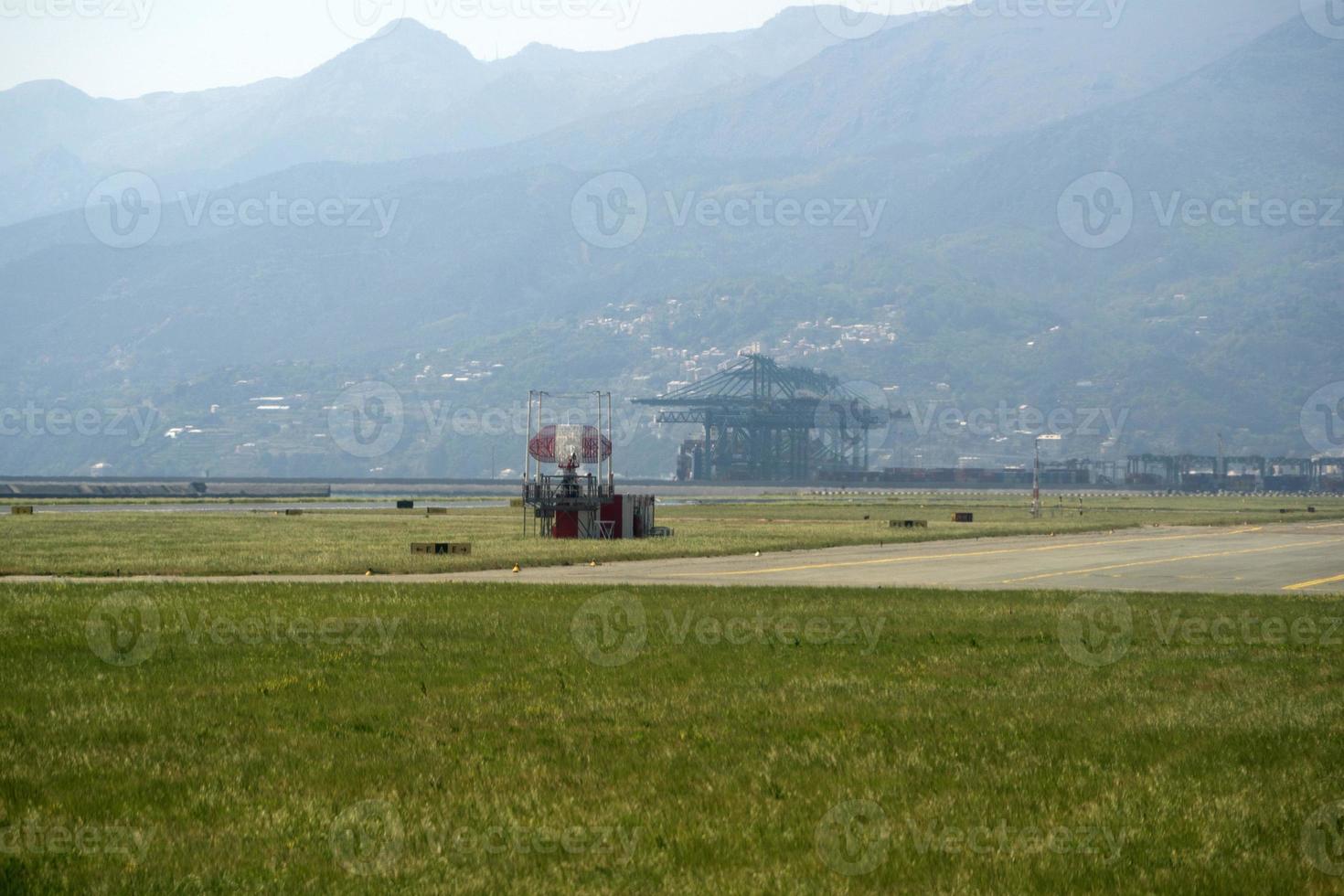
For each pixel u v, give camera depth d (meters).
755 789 46.19
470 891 35.91
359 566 150.62
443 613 97.25
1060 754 52.09
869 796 45.38
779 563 170.50
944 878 37.22
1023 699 63.59
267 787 45.94
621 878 36.97
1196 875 37.72
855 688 66.38
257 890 35.81
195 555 170.25
